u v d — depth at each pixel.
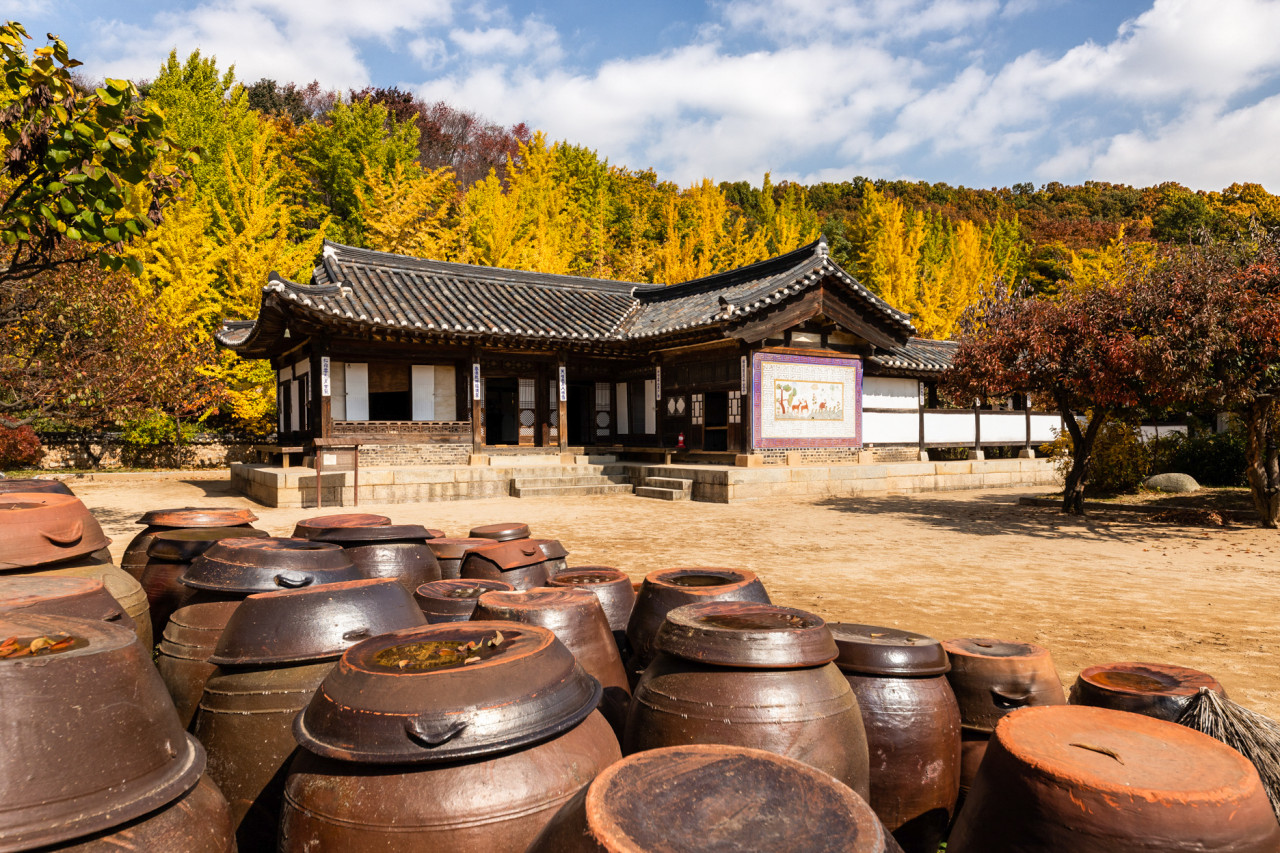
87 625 2.05
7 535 3.05
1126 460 17.45
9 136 5.58
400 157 37.59
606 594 4.02
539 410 20.91
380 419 20.52
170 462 26.31
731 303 18.00
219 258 25.91
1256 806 1.79
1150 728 2.15
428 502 17.27
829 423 19.81
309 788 2.10
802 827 1.54
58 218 5.78
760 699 2.42
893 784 2.80
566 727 2.16
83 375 11.35
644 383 22.30
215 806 1.98
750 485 17.30
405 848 1.95
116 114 5.60
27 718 1.62
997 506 16.38
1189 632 6.04
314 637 2.67
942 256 50.47
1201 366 10.90
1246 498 15.96
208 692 2.72
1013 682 3.08
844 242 49.91
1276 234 12.81
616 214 48.12
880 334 20.06
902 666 2.86
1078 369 12.59
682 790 1.66
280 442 21.03
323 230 31.00
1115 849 1.74
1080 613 6.69
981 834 2.03
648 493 18.39
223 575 3.13
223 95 40.28
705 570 3.84
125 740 1.75
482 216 32.00
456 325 17.83
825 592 7.61
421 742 1.97
